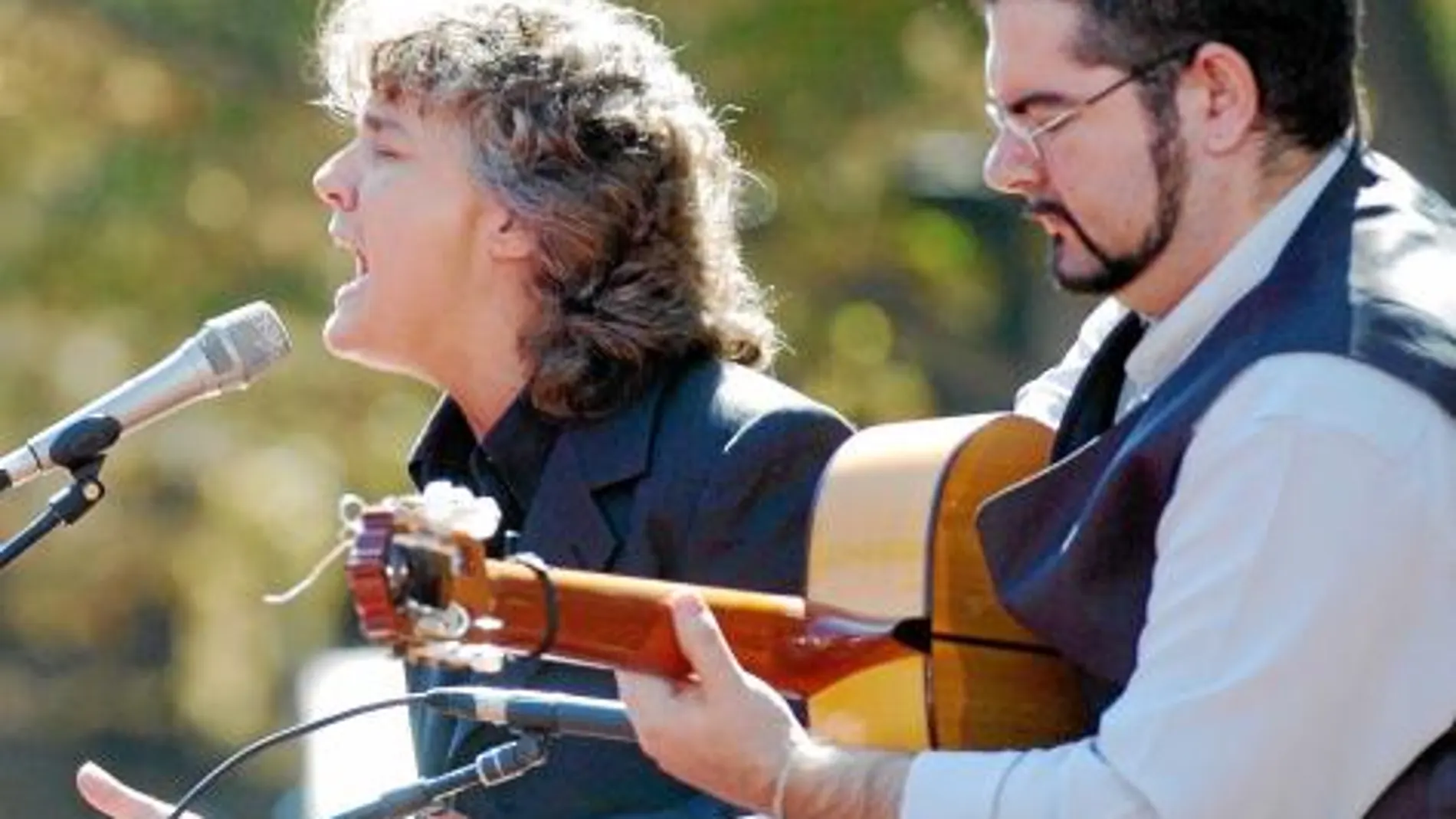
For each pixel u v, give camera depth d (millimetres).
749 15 24000
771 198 24656
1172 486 7418
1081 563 7555
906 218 25766
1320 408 7219
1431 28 23906
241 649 28703
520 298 8969
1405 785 7254
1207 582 7246
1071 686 8055
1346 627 7168
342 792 16078
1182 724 7203
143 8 26250
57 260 26797
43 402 27031
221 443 27828
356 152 9047
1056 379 8656
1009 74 7598
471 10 9055
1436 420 7246
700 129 9164
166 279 26734
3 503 29594
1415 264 7453
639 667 7754
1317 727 7188
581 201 8938
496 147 8945
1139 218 7559
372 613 7273
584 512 8820
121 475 28641
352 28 9117
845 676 8094
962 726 8016
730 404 8867
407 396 26953
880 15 24219
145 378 8617
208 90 26328
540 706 7996
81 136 26562
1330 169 7605
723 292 9141
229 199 26406
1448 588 7227
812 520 8219
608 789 8727
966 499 8109
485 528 7504
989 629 8062
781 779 7547
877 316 25250
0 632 34000
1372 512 7180
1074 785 7289
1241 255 7547
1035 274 25938
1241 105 7523
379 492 26969
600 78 9039
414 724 9133
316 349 26688
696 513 8758
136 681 34188
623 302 8938
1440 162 21672
